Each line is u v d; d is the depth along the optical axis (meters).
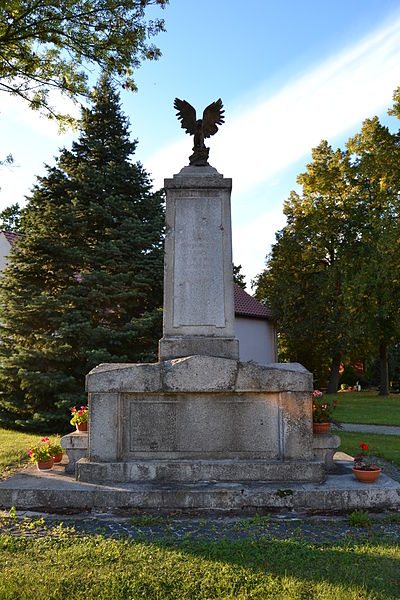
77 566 4.01
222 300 7.00
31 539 4.74
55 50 9.62
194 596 3.53
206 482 6.05
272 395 6.48
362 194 28.80
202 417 6.43
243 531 5.04
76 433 7.46
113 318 14.98
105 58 9.64
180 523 5.33
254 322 25.64
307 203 30.80
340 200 29.66
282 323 29.27
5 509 5.79
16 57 9.24
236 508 5.67
